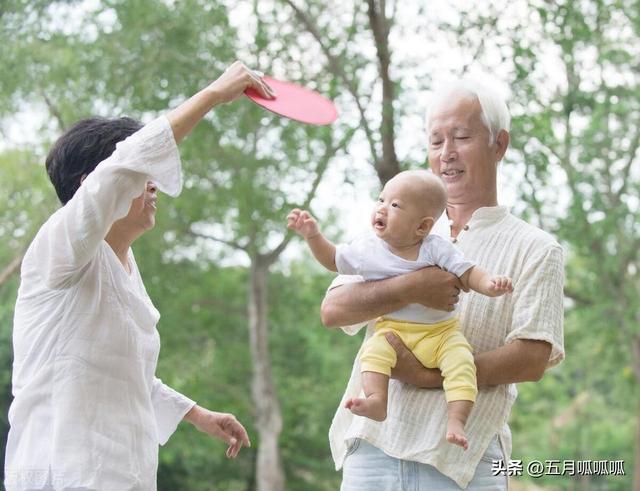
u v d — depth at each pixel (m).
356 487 4.18
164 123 3.61
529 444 34.75
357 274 4.16
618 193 19.91
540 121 13.94
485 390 4.11
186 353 24.14
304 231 4.17
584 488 31.22
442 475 4.04
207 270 23.41
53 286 3.61
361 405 3.93
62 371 3.61
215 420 4.37
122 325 3.72
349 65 14.66
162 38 16.41
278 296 26.44
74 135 3.91
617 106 18.25
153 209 3.93
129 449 3.65
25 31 16.27
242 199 18.83
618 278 21.14
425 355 4.04
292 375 27.09
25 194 17.56
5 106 16.44
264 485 22.80
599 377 27.06
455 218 4.41
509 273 4.15
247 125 17.62
